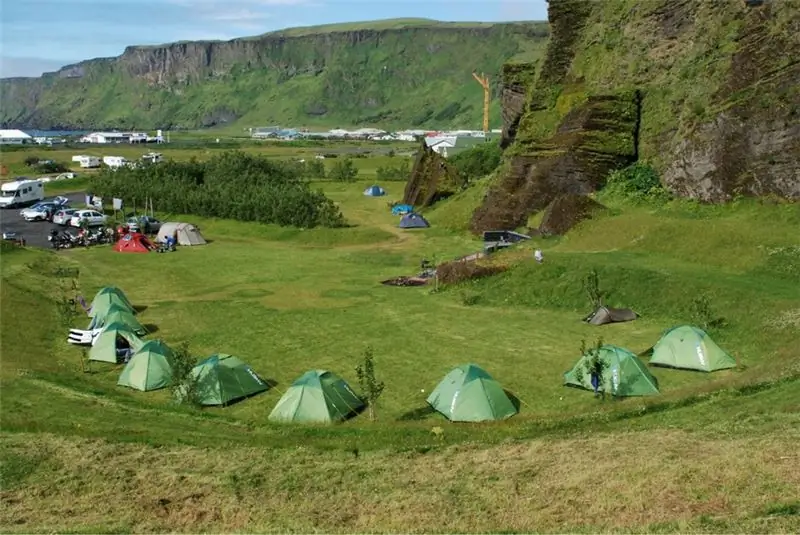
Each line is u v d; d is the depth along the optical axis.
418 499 16.91
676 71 60.25
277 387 27.94
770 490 15.52
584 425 22.45
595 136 59.38
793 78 46.50
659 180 54.78
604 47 67.75
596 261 41.53
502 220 61.28
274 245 63.31
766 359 27.53
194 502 17.23
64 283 45.94
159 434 22.30
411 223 69.31
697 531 13.70
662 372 28.09
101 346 31.64
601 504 15.80
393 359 31.00
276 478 18.67
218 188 76.19
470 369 25.19
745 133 47.53
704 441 19.38
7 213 80.88
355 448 21.03
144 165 89.62
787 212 43.72
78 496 17.73
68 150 167.00
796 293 33.38
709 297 34.66
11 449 20.66
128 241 59.38
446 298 41.91
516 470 18.55
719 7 58.22
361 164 136.12
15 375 27.58
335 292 44.12
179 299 42.72
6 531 15.77
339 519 16.06
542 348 31.95
